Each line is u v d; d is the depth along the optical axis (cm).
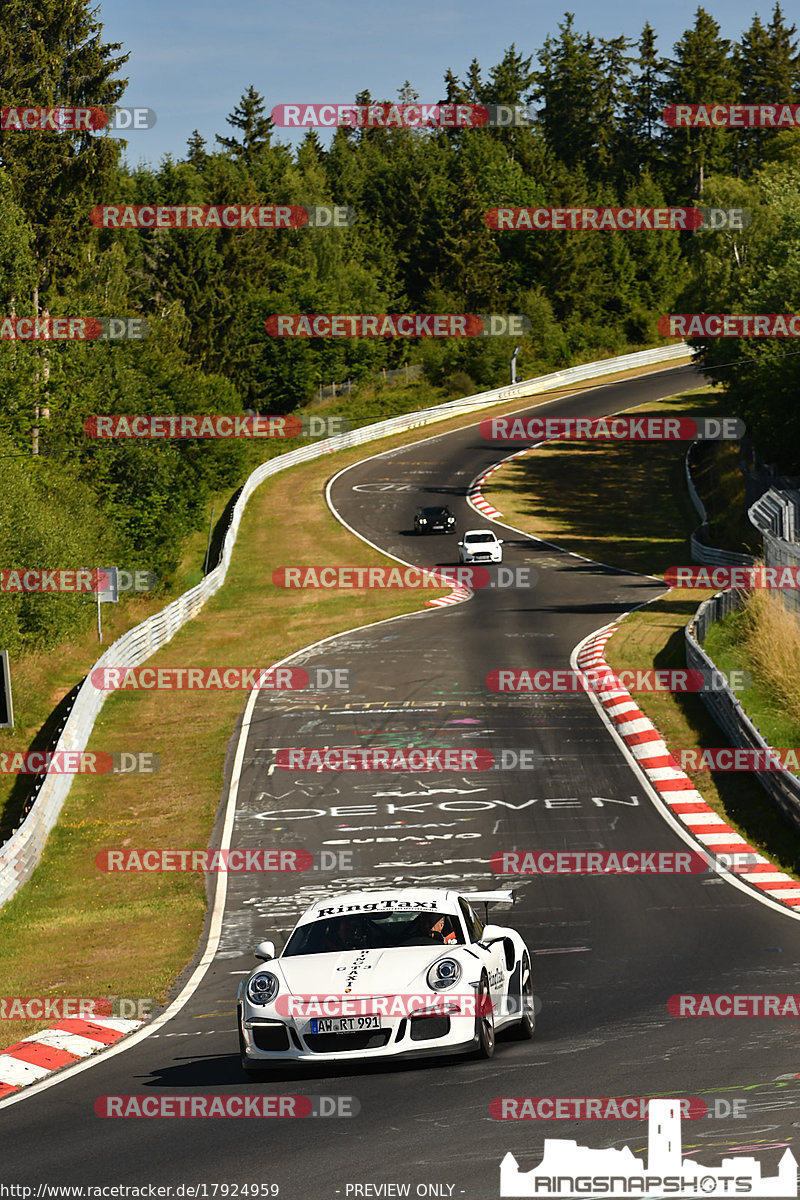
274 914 3512
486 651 6938
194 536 11031
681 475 13025
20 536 6825
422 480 13250
